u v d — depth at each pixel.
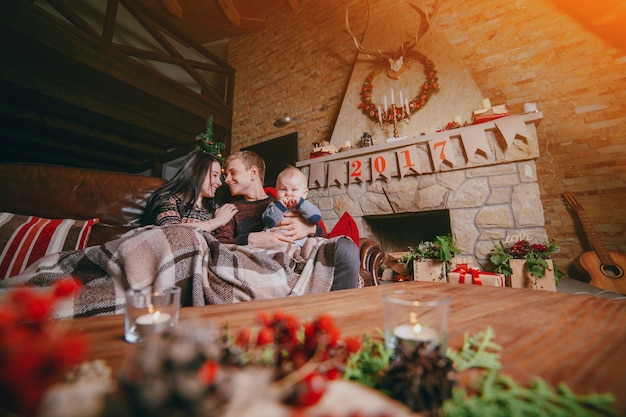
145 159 5.19
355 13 3.78
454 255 2.41
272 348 0.28
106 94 3.29
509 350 0.34
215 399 0.18
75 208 1.25
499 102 2.83
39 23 2.52
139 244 0.88
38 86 2.84
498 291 0.71
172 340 0.19
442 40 2.97
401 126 2.99
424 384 0.23
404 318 0.34
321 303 0.61
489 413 0.20
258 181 1.78
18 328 0.18
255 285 0.97
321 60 3.99
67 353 0.15
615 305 0.54
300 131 4.02
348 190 3.03
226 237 1.39
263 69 4.55
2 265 0.94
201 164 1.48
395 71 3.11
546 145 2.62
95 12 3.59
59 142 4.12
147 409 0.14
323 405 0.21
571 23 2.62
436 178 2.58
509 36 2.87
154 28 3.72
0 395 0.14
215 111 4.36
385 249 3.22
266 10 4.46
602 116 2.44
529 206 2.22
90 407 0.16
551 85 2.64
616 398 0.23
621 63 2.41
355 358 0.30
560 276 2.29
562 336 0.38
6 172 1.22
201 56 5.07
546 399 0.22
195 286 0.88
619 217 2.32
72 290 0.24
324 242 1.22
